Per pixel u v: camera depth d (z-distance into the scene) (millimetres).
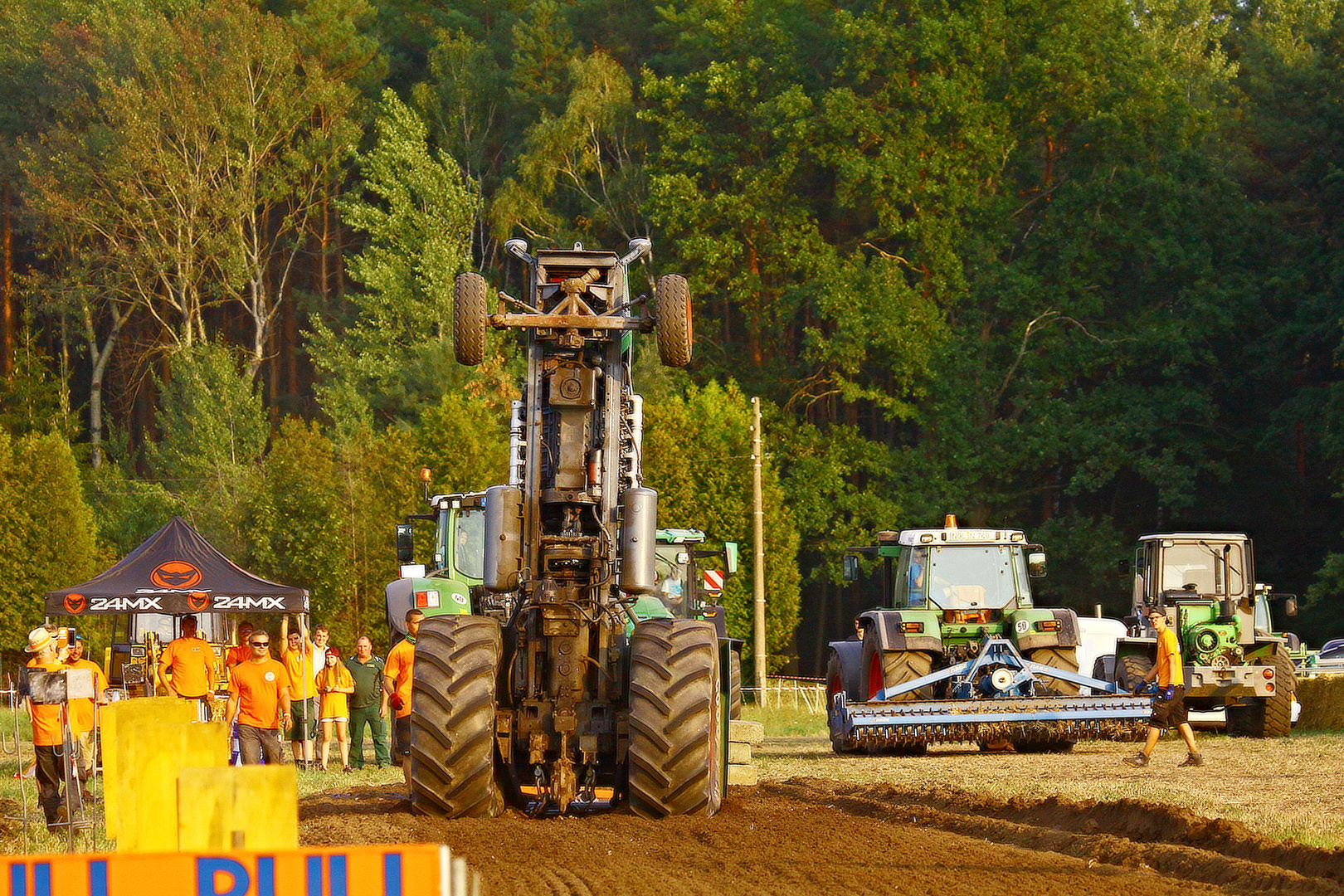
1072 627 60656
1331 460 145875
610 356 36406
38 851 34406
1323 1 196750
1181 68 184875
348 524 114875
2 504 118375
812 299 160000
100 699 39000
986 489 152500
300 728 60594
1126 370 157750
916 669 60406
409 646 49844
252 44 173000
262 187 174125
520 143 184625
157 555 66562
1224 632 64125
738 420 118000
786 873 27078
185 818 12836
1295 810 34781
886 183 151750
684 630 35625
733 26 167625
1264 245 159875
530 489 35625
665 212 156875
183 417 150750
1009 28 155375
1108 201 152000
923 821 36344
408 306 158500
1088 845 30141
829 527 150875
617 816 34531
